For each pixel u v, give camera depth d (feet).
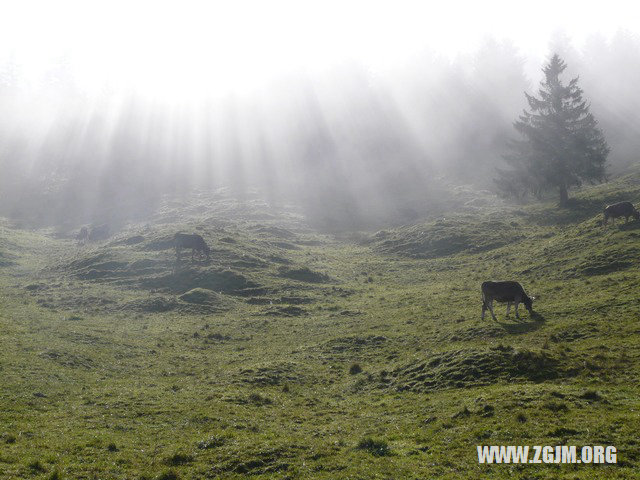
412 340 98.17
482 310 101.30
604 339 76.95
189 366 92.53
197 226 224.74
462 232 211.82
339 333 111.86
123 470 46.29
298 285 160.35
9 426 55.47
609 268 120.37
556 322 90.02
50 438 52.85
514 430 51.19
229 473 46.73
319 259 203.41
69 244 247.91
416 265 185.78
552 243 161.58
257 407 69.21
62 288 155.84
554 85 239.30
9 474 42.50
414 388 72.79
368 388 77.71
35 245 233.55
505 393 61.11
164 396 72.13
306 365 91.25
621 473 40.63
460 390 68.03
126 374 85.05
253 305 142.82
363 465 47.55
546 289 117.80
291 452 51.29
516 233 199.93
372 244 231.30
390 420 61.77
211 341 110.42
